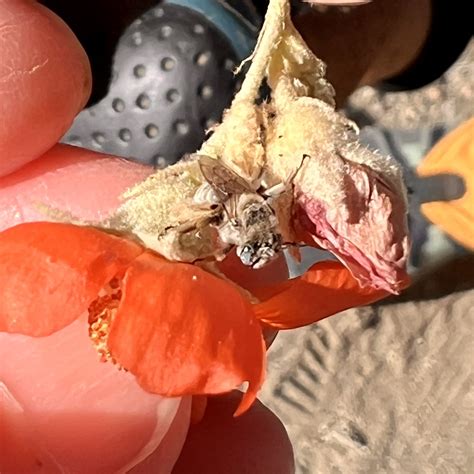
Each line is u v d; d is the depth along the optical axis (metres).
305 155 0.13
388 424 0.25
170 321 0.13
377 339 0.25
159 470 0.16
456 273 0.25
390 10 0.22
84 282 0.13
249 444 0.17
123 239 0.13
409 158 0.25
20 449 0.15
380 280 0.14
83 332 0.15
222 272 0.14
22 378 0.15
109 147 0.19
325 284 0.14
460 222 0.25
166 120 0.19
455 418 0.24
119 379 0.15
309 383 0.25
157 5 0.19
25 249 0.13
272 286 0.14
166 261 0.13
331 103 0.14
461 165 0.25
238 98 0.14
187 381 0.13
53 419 0.15
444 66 0.25
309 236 0.14
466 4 0.24
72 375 0.15
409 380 0.25
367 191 0.13
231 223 0.13
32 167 0.16
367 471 0.25
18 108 0.15
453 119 0.25
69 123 0.16
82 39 0.19
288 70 0.14
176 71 0.19
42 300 0.13
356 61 0.22
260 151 0.14
